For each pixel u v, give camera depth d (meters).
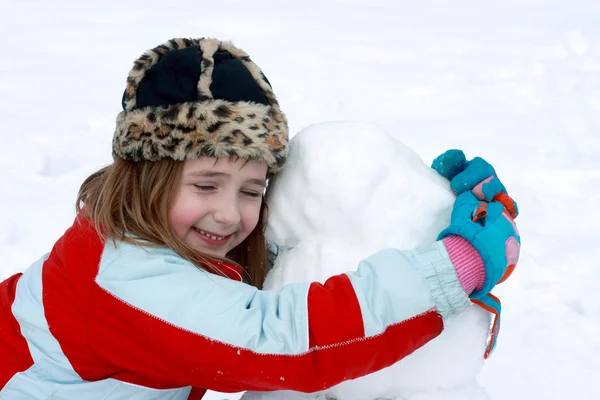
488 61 5.64
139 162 1.55
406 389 1.39
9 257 2.84
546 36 6.44
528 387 2.25
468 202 1.39
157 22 6.61
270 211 1.49
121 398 1.58
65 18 6.75
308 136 1.47
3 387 1.62
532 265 2.82
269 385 1.36
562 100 4.80
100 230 1.53
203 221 1.53
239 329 1.35
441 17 7.21
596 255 2.94
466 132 4.23
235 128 1.45
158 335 1.39
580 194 3.51
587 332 2.47
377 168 1.37
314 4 7.60
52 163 3.71
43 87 4.86
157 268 1.45
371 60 5.67
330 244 1.40
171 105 1.47
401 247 1.38
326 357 1.32
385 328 1.31
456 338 1.38
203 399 2.20
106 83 5.02
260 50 5.80
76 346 1.54
